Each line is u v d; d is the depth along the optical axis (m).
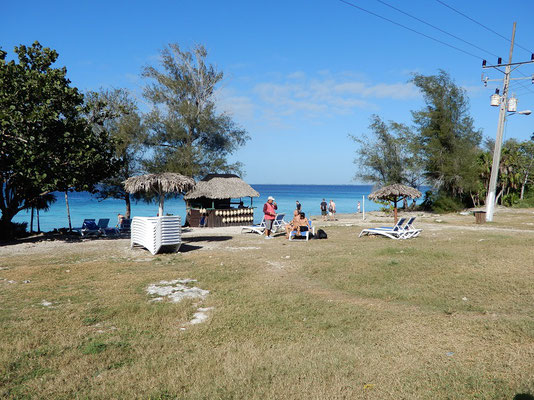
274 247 13.93
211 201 25.98
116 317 6.05
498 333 5.14
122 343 4.98
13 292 7.52
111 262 11.02
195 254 12.40
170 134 28.78
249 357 4.52
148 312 6.29
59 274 9.34
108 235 19.45
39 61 17.41
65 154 16.50
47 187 15.89
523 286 7.67
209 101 29.98
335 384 3.83
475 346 4.75
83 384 3.89
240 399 3.60
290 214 43.12
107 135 18.94
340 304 6.80
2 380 3.96
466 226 21.91
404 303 6.89
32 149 15.41
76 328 5.51
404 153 41.16
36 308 6.46
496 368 4.09
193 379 4.00
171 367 4.29
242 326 5.64
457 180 37.62
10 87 15.73
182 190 14.50
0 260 11.70
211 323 5.76
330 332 5.42
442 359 4.40
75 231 22.81
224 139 30.56
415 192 23.56
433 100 39.31
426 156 39.50
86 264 10.67
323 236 16.45
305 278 9.02
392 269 9.48
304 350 4.74
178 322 5.89
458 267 9.55
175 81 29.50
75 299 7.02
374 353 4.62
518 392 3.53
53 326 5.55
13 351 4.65
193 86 29.81
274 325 5.71
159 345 4.93
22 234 20.14
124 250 13.53
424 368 4.17
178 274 9.17
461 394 3.58
